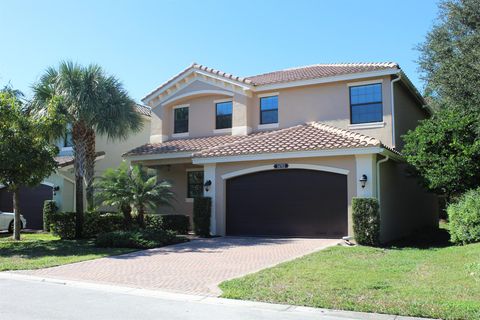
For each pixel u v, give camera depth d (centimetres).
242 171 1827
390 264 1105
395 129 1891
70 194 2488
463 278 885
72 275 1052
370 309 698
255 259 1227
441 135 1634
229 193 1878
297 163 1719
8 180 1748
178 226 1966
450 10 1875
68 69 1853
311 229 1697
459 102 1755
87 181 2003
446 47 1880
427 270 1007
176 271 1076
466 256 1112
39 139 1708
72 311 722
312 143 1681
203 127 2322
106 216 1992
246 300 782
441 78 1788
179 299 806
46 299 812
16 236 1897
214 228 1858
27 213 2569
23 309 736
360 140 1595
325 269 1034
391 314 677
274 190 1784
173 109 2447
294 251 1358
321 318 671
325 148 1612
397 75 1883
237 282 909
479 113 1644
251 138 1947
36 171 1702
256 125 2183
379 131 1869
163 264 1179
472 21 1803
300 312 705
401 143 1975
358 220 1516
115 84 1953
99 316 691
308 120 2047
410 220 2105
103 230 1975
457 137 1627
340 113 1967
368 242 1502
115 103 1928
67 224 1922
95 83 1866
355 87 1955
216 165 1889
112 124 1925
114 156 2859
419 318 655
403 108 2075
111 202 1797
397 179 1931
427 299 739
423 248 1466
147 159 2216
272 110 2167
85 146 1961
